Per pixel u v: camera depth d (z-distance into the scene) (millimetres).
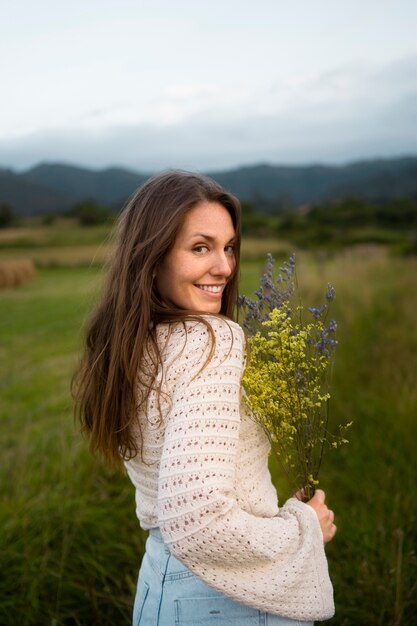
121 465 1419
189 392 1063
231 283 1400
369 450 3439
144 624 1271
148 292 1211
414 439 3385
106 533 2621
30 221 88500
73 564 2410
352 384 4598
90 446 1438
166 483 1019
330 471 3428
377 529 2572
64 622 2256
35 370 8414
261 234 68000
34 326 13539
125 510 2768
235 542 1002
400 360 5008
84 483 2926
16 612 2217
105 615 2260
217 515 988
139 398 1197
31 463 3279
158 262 1244
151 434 1173
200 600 1186
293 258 1378
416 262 10859
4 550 2387
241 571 1047
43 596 2283
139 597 1309
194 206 1229
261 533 1044
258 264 34812
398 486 2990
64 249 54781
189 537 992
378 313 6953
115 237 1369
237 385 1099
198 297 1252
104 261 1453
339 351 5301
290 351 1260
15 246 58781
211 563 1025
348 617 2199
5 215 87438
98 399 1337
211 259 1240
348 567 2438
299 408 1282
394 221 69375
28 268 31312
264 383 1236
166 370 1120
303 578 1084
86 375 1391
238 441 1184
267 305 1362
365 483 3111
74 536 2512
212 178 1320
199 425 1031
